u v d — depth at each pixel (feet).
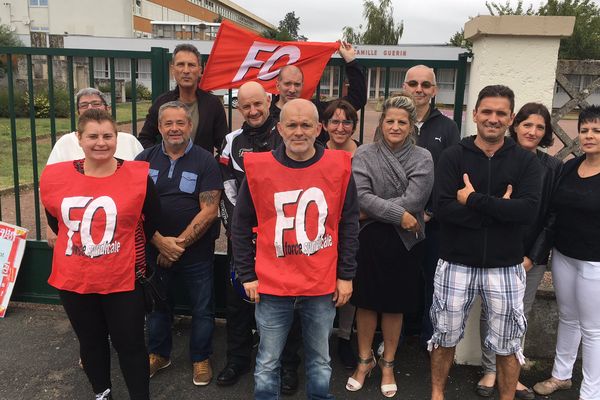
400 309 9.95
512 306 8.84
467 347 11.54
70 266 8.45
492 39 10.62
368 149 9.97
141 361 9.01
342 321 11.37
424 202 9.75
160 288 9.79
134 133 13.01
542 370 11.56
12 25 132.77
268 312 8.26
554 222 9.75
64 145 10.71
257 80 12.18
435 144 11.19
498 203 8.35
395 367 11.48
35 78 60.34
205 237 10.48
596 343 9.41
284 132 7.77
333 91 19.74
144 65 77.15
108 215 8.41
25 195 27.40
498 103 8.38
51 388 10.43
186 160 10.20
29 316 13.42
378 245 9.78
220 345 12.35
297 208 7.93
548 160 9.84
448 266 9.11
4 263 13.37
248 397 10.33
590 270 9.20
